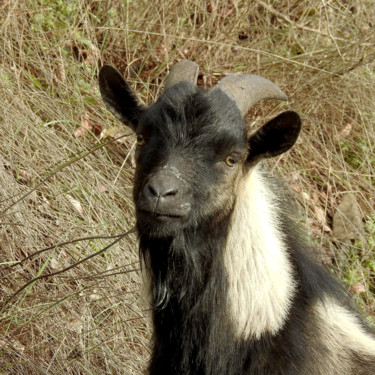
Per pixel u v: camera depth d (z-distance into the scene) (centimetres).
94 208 787
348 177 962
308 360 527
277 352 520
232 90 545
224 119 514
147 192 489
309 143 974
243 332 522
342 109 1013
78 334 663
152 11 975
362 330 597
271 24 1067
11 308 652
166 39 962
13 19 899
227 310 527
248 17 1060
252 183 550
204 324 534
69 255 728
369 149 1016
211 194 511
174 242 518
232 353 526
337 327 567
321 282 568
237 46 944
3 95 820
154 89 957
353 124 1023
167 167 496
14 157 778
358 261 895
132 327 705
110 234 764
